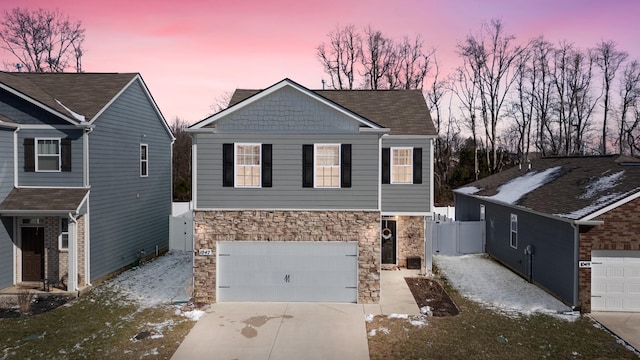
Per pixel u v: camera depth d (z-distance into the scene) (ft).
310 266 45.37
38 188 50.55
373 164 44.88
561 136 125.49
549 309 42.86
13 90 49.52
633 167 47.50
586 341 35.35
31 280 51.67
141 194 64.69
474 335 36.65
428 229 58.44
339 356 33.14
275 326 38.99
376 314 41.78
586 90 125.29
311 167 45.01
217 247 45.34
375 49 128.57
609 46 122.93
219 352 33.86
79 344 35.14
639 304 41.55
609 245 41.16
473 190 78.54
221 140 45.09
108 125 55.26
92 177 51.62
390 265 57.16
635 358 32.40
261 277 45.47
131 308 43.70
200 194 45.27
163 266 61.82
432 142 54.60
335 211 44.96
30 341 35.68
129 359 32.63
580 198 46.65
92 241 51.55
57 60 124.06
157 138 70.44
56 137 50.44
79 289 48.39
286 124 45.01
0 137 48.60
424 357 32.78
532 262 52.26
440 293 48.01
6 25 118.32
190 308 43.70
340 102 62.80
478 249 69.87
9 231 50.26
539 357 32.63
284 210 45.06
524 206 53.06
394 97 64.28
